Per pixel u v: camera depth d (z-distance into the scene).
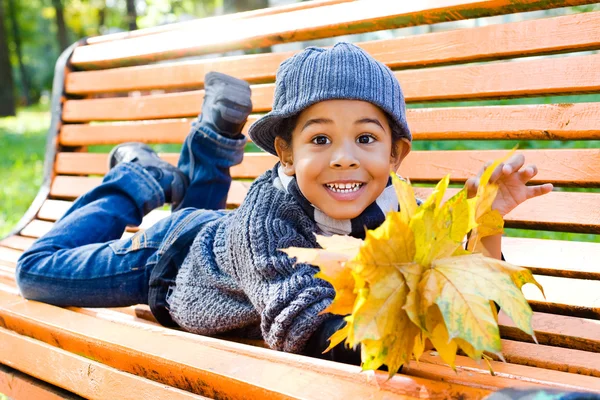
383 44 1.99
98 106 2.71
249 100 2.12
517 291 0.95
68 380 1.39
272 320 1.31
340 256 1.02
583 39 1.66
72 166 2.78
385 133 1.38
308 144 1.37
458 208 1.02
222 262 1.55
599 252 1.61
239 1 7.57
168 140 2.49
